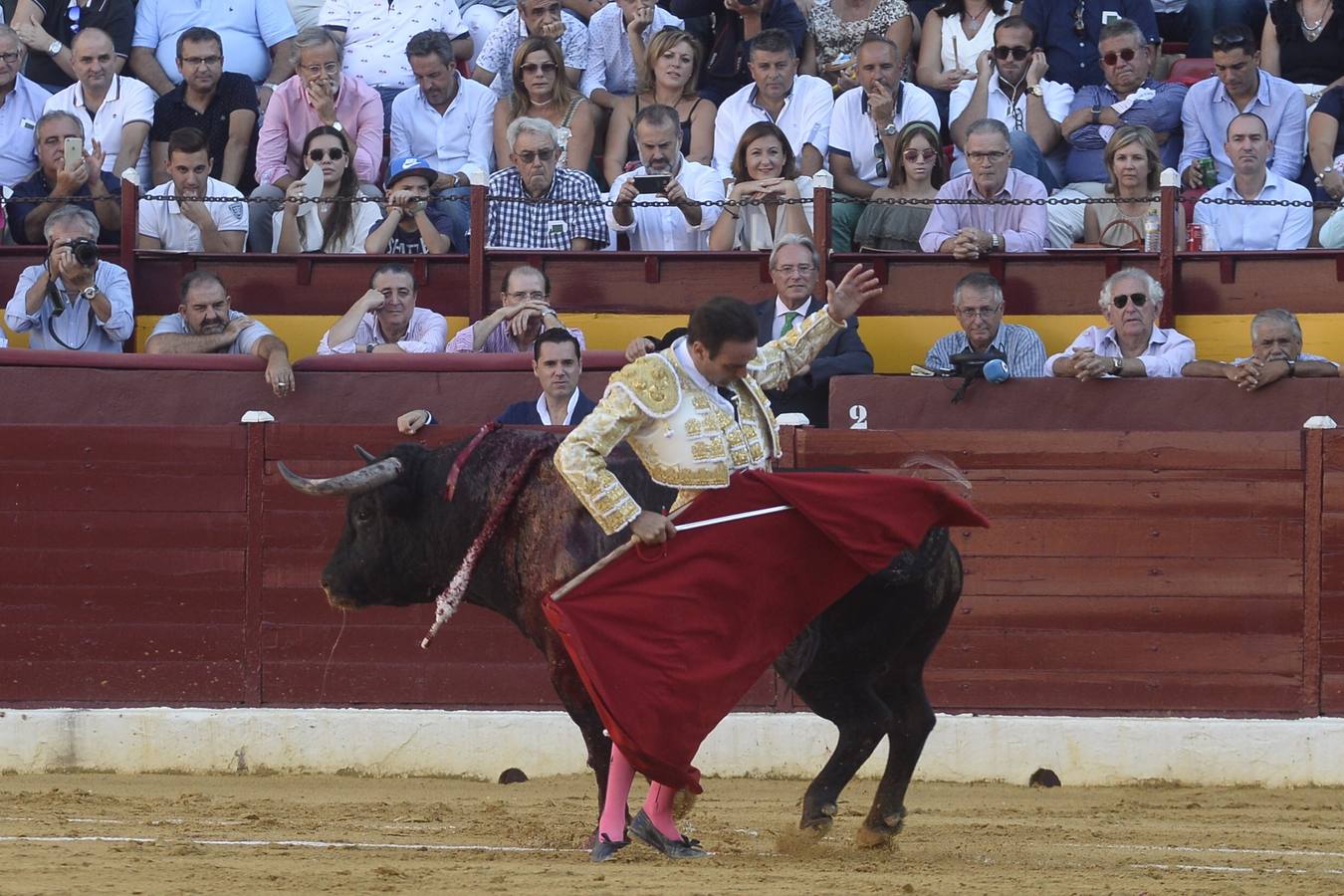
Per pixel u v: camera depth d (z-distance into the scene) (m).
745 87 37.78
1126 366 29.66
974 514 18.02
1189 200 33.16
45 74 39.66
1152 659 28.41
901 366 33.44
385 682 29.33
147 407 31.22
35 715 29.08
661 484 18.02
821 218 32.81
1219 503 28.39
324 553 29.52
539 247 34.62
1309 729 27.59
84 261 32.72
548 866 17.83
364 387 30.94
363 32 40.25
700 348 17.78
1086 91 38.06
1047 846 20.66
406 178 35.09
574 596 17.88
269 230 35.62
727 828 22.30
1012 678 28.59
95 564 29.73
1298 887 16.84
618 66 39.66
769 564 17.84
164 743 29.00
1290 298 32.69
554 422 28.36
